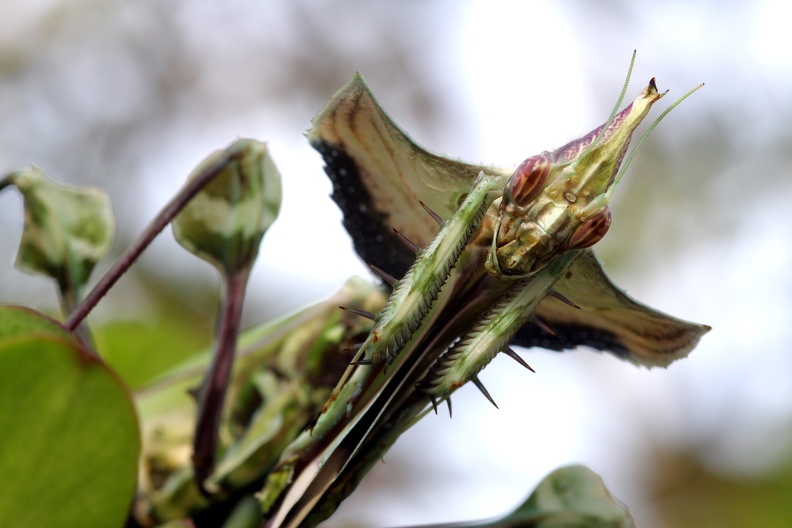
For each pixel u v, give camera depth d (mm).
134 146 566
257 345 263
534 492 256
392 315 207
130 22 574
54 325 212
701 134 496
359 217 224
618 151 208
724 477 427
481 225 211
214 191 244
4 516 205
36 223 263
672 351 226
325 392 258
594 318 226
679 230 478
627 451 443
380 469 443
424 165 215
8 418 203
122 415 207
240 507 237
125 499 208
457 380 211
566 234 208
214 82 579
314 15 578
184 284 430
